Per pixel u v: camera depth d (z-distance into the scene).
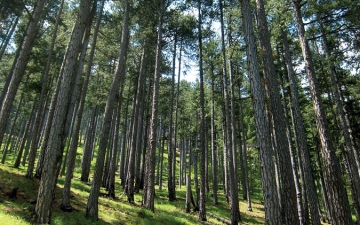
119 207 11.98
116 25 15.94
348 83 17.56
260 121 7.14
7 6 17.02
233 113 17.88
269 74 9.23
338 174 8.71
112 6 15.47
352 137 16.84
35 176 13.34
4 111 9.22
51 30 19.91
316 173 24.41
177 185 36.31
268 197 6.50
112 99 10.41
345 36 12.49
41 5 10.68
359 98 16.56
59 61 20.44
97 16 14.86
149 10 15.66
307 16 12.12
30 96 23.89
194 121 34.25
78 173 26.36
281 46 16.50
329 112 19.12
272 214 6.32
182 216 13.84
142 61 18.03
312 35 13.07
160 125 37.19
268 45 9.41
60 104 7.79
